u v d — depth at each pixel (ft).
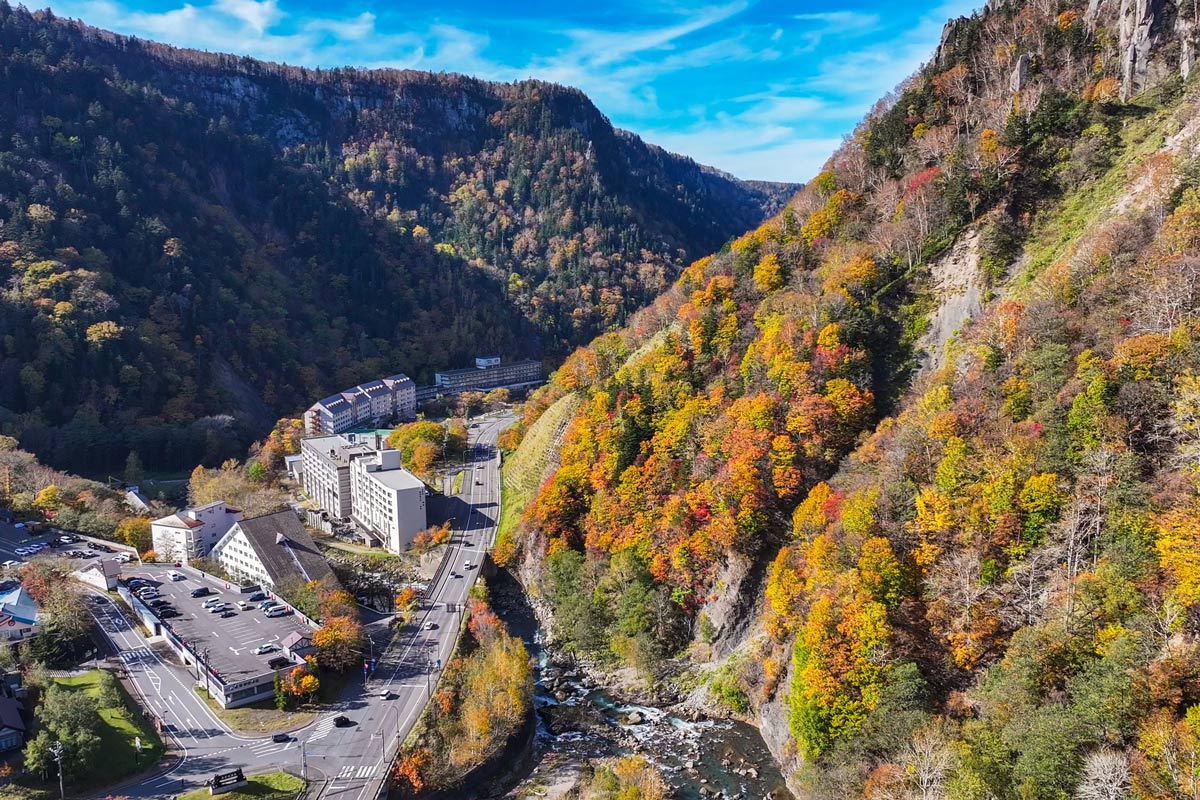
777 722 368.89
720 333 544.21
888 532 340.39
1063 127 492.54
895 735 286.87
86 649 450.30
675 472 493.77
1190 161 383.04
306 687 393.09
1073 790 227.81
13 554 580.71
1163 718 225.35
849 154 646.74
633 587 469.98
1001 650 294.66
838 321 473.67
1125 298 343.67
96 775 333.83
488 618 473.26
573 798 337.52
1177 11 483.51
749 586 431.43
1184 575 247.91
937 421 352.28
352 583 557.74
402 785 335.67
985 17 634.02
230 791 325.01
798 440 445.37
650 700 426.92
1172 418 291.58
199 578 547.49
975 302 452.76
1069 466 304.71
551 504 558.15
